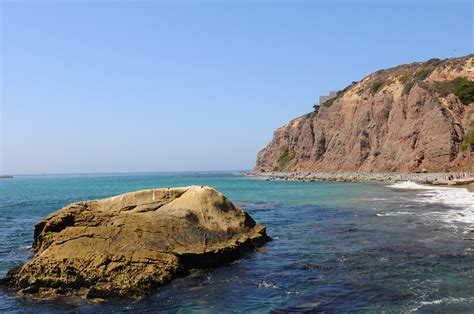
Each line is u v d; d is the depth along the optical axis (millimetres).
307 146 133125
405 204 38844
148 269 14891
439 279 14469
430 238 21594
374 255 18391
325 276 15461
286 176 116875
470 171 75562
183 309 12547
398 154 92500
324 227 27172
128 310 12625
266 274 16016
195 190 20828
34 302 13445
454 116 87438
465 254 17906
